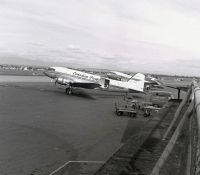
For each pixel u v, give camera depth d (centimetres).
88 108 3284
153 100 3622
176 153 388
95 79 5225
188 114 632
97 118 2605
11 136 1684
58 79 4938
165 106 979
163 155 360
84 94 5234
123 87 5478
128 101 3984
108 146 1576
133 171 319
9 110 2781
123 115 2897
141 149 401
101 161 1262
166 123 619
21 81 8019
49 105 3334
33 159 1253
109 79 5394
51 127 2048
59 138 1717
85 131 1978
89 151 1448
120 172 317
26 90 5162
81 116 2666
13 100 3625
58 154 1361
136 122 2489
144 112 2989
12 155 1298
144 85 5822
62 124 2200
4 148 1409
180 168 332
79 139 1719
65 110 3011
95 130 2034
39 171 1096
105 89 5381
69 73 5016
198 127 252
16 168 1123
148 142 443
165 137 475
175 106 976
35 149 1425
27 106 3139
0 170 1093
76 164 1199
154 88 7375
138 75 5588
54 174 1060
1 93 4397
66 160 1264
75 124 2234
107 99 4528
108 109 3284
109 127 2184
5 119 2273
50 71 5022
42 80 9419
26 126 2030
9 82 7181
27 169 1116
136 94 5909
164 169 329
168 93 4447
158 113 784
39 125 2097
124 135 1902
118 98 4816
